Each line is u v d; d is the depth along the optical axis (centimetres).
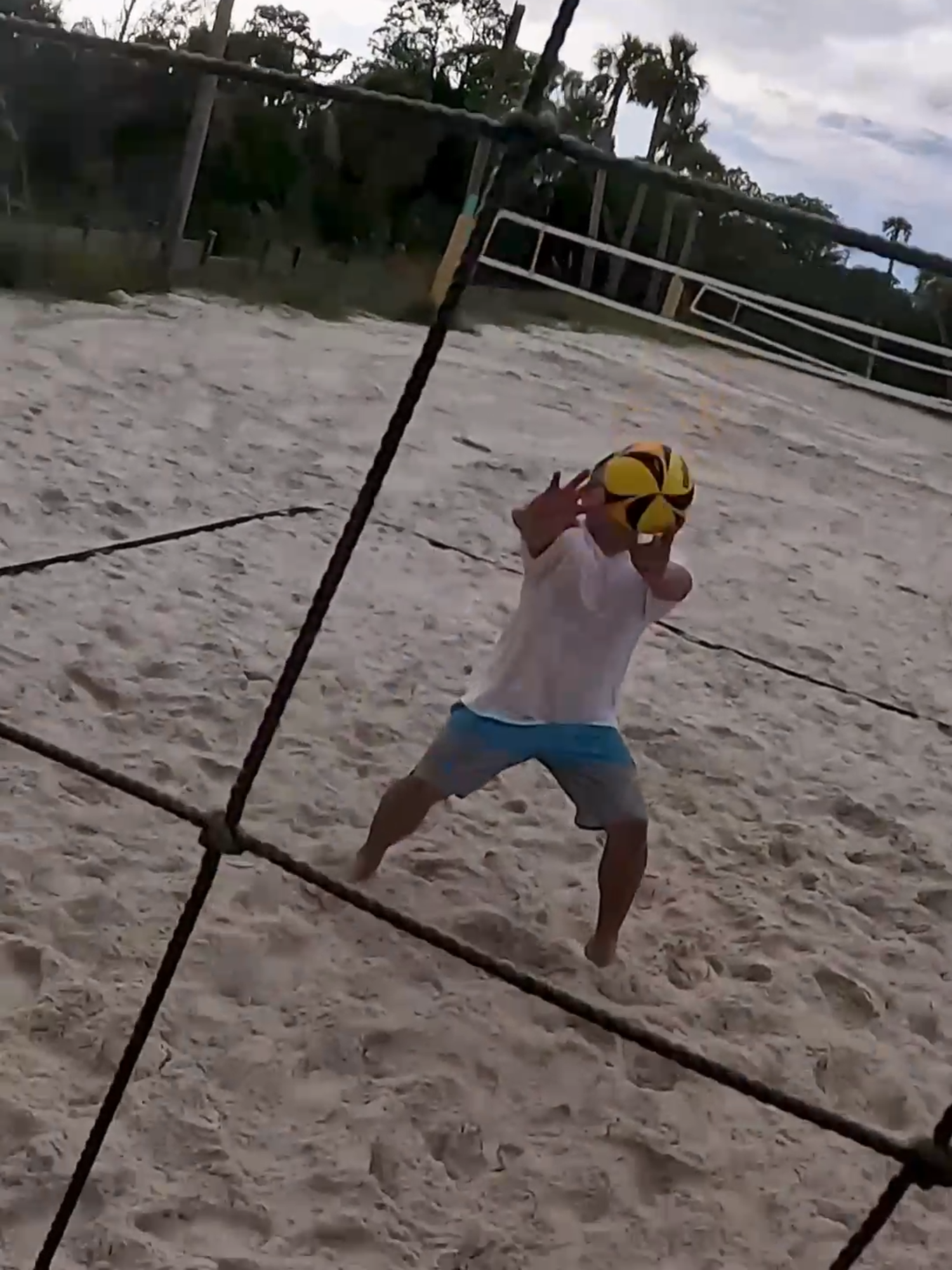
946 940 411
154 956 325
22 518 632
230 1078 291
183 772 418
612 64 2400
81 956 319
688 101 2477
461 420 1192
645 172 163
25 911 329
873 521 1192
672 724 543
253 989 321
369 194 2019
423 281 1995
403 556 719
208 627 543
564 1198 278
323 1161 274
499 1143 289
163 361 1100
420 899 372
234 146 1850
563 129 189
